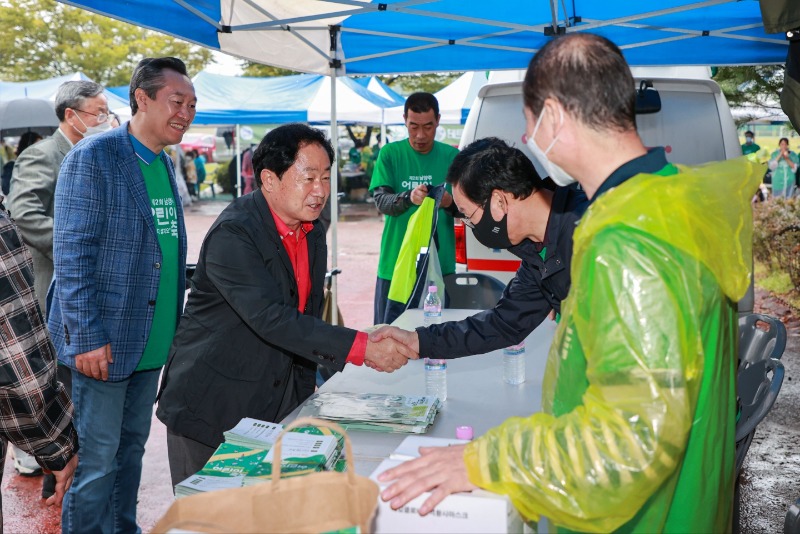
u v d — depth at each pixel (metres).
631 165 1.41
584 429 1.29
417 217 4.36
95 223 3.07
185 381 2.65
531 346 3.35
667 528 1.47
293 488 1.49
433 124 5.25
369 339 2.54
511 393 2.71
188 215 20.80
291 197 2.56
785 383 6.07
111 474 3.26
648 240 1.27
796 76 3.57
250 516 1.47
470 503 1.41
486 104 5.22
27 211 3.96
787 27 3.23
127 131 3.26
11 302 2.04
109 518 3.32
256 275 2.55
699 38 5.17
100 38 25.86
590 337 1.33
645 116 4.92
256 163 2.60
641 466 1.24
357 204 24.28
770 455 4.69
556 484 1.30
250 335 2.67
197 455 2.70
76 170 3.06
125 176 3.17
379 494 1.45
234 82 13.21
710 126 4.93
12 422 2.11
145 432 3.52
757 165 1.51
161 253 3.30
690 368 1.26
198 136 29.45
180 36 3.93
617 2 4.44
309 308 2.89
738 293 1.40
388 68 5.38
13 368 2.05
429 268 4.29
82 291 3.02
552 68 1.41
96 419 3.18
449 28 4.78
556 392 1.52
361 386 2.83
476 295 4.48
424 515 1.43
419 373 2.99
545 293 2.42
